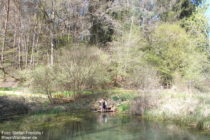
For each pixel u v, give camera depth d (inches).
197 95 460.8
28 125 327.6
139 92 515.8
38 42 966.4
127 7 944.9
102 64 636.1
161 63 712.4
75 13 904.3
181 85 582.6
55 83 509.7
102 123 359.6
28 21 911.7
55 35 861.8
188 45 679.7
